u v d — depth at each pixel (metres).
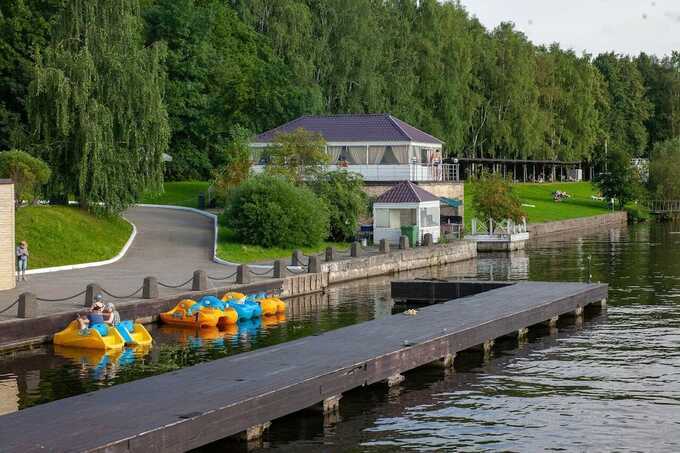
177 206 93.25
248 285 52.31
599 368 35.44
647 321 46.50
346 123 90.50
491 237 91.50
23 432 22.44
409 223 80.50
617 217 139.25
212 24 121.12
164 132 70.31
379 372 31.50
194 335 42.50
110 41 69.50
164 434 22.78
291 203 72.44
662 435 26.73
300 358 31.36
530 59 155.12
